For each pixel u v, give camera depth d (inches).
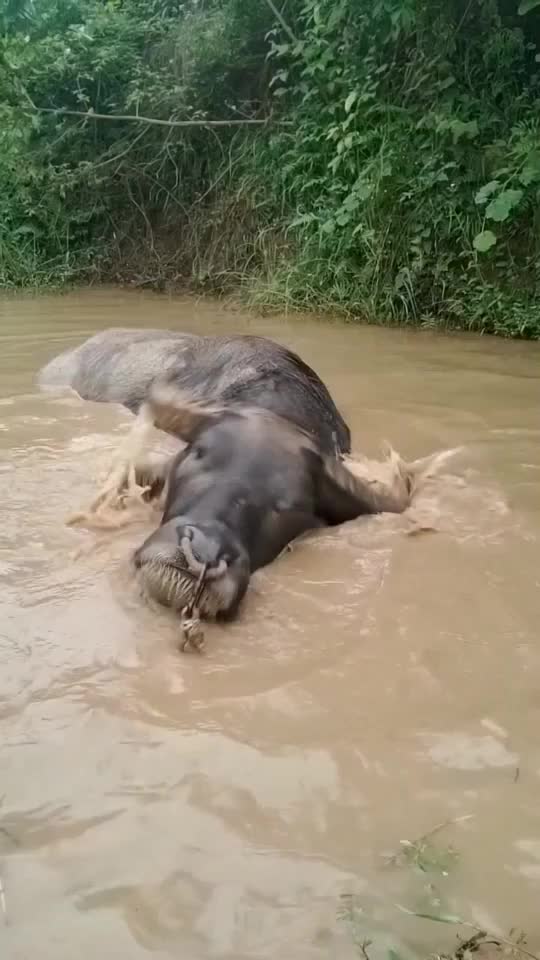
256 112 519.5
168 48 564.4
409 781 99.7
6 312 436.5
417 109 415.5
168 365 241.3
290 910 81.7
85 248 576.4
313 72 453.4
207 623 134.3
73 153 584.7
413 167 405.7
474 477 198.2
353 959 76.5
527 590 145.7
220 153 531.5
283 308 428.8
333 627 134.5
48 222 569.0
